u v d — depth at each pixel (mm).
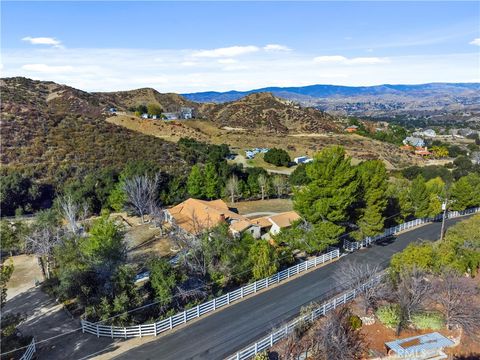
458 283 27000
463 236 36188
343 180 33875
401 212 46438
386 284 27906
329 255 36750
